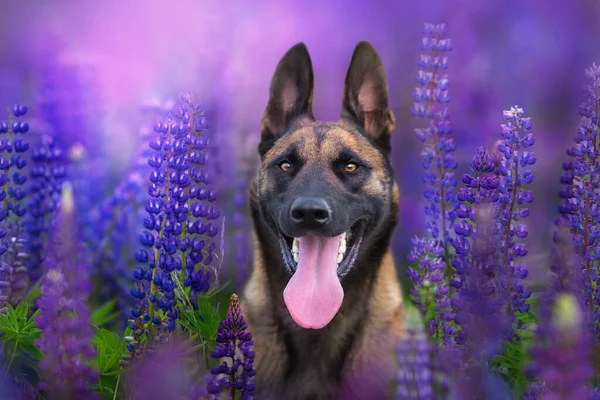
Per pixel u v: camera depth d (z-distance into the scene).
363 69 5.27
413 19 11.04
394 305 5.04
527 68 9.52
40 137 6.92
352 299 4.91
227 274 6.37
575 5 10.13
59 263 3.32
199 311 4.58
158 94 7.23
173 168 4.43
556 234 4.21
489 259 4.12
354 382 4.85
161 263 4.39
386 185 5.13
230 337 3.66
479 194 4.25
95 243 5.99
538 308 4.18
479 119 8.53
